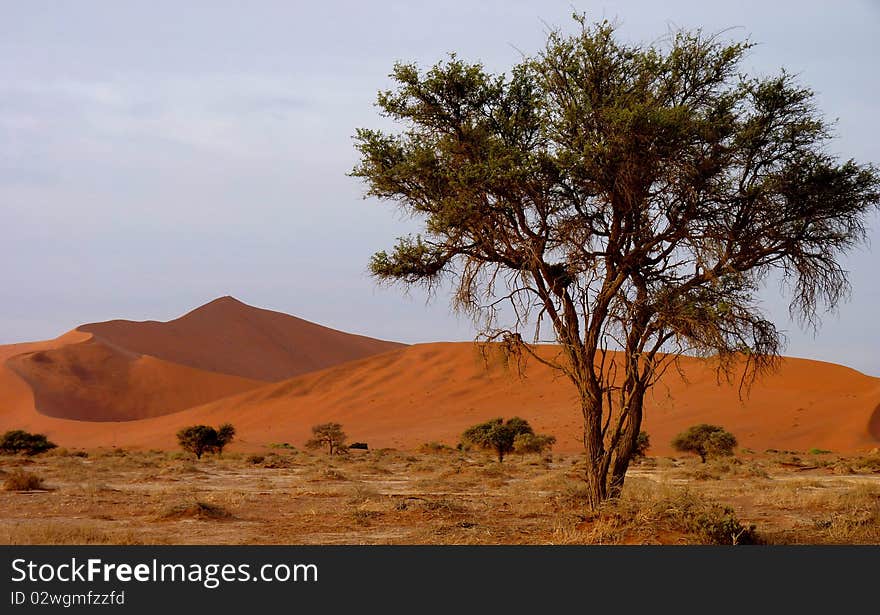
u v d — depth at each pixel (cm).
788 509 2639
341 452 10125
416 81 1995
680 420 11444
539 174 1866
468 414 13575
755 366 1884
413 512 2359
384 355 17275
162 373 19925
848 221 1956
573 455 9012
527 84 2027
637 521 1778
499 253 2002
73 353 19975
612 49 1908
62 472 4588
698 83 1920
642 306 1881
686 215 1828
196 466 5903
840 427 10562
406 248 2053
